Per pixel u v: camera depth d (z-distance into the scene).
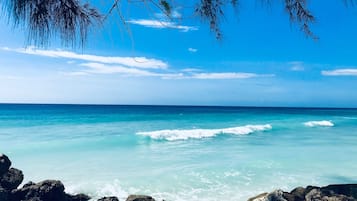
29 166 14.94
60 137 24.72
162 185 12.07
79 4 2.15
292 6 2.33
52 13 2.04
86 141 22.67
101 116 52.88
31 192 9.72
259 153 18.88
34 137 24.62
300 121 48.00
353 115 78.00
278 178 13.09
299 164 15.66
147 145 21.75
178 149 20.36
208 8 2.42
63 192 10.12
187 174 13.67
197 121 44.97
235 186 11.95
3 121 39.91
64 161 16.12
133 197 9.59
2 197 9.20
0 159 10.53
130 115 57.81
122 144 21.88
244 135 28.41
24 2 1.88
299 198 9.69
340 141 24.67
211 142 23.70
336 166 15.28
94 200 10.45
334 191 10.64
